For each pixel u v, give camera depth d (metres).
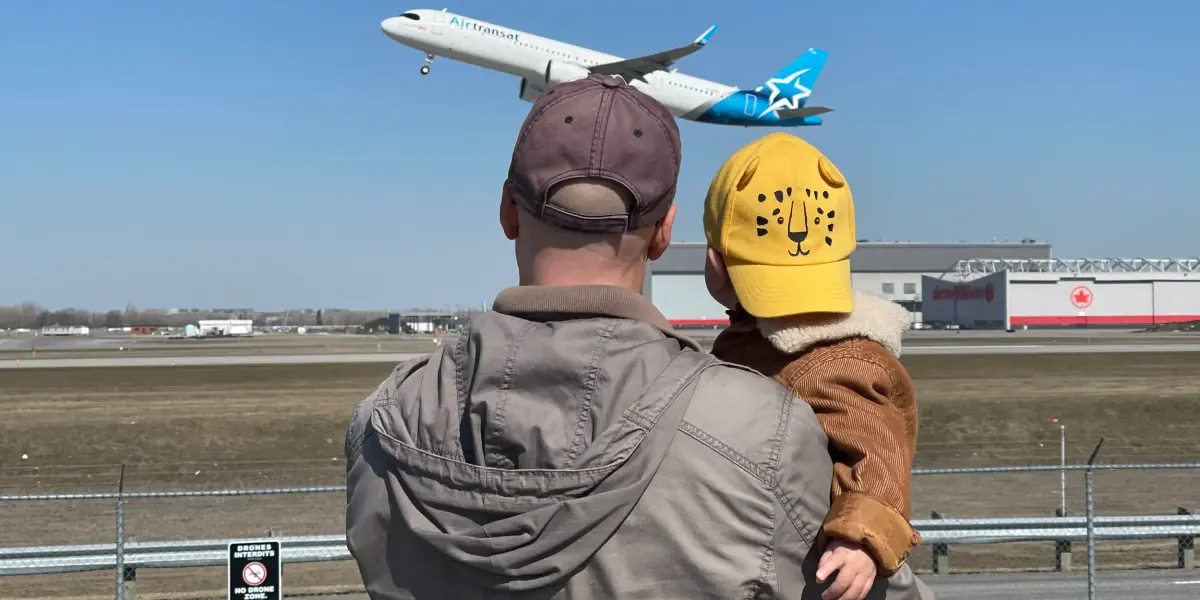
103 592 11.66
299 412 27.66
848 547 1.92
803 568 1.91
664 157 2.03
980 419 25.98
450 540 1.82
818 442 1.97
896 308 2.43
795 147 2.47
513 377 1.87
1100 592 10.83
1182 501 16.73
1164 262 103.25
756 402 1.92
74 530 14.80
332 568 12.75
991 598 10.60
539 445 1.80
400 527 1.95
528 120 2.06
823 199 2.39
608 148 1.95
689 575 1.78
